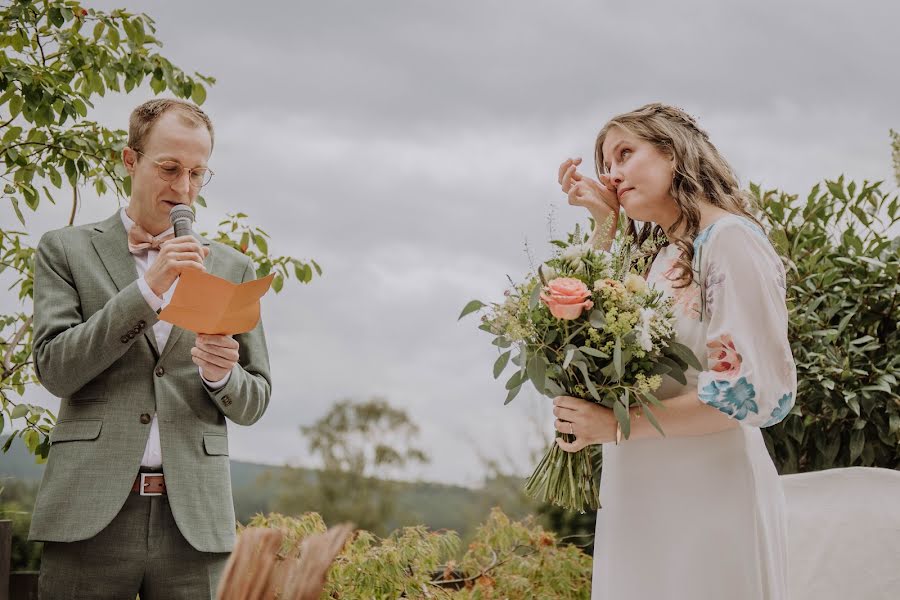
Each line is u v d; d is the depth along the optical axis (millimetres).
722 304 1693
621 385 1718
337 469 8609
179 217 1935
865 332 3215
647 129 1906
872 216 3303
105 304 1947
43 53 2982
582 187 2141
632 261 1963
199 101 3258
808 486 2553
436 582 3307
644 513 1787
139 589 1914
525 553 3523
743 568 1696
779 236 3279
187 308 1726
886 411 3010
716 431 1727
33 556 2852
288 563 681
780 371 1678
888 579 2330
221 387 1990
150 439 1931
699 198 1867
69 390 1865
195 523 1908
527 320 1777
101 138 3219
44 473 1901
